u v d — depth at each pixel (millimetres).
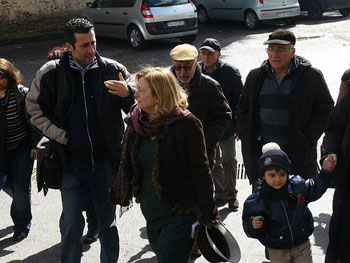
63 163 4859
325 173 4445
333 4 20781
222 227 4066
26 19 19641
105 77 4883
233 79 6430
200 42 17938
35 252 5949
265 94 5422
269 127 5457
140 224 6492
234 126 6559
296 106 5301
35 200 7176
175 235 4055
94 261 5711
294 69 5281
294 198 4395
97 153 4953
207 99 5430
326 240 5918
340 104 4711
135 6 16891
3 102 5695
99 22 18469
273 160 4273
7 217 6785
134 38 17094
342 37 17219
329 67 13641
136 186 4086
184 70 5262
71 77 4789
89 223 6031
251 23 19609
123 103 4746
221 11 20688
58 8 20406
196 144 3908
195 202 4066
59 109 4848
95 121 4895
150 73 3877
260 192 4398
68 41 4711
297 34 18109
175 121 3877
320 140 9008
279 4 19312
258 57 15109
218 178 6754
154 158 3914
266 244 4473
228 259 4039
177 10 16953
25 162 5934
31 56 17031
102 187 5066
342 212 4633
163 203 4016
